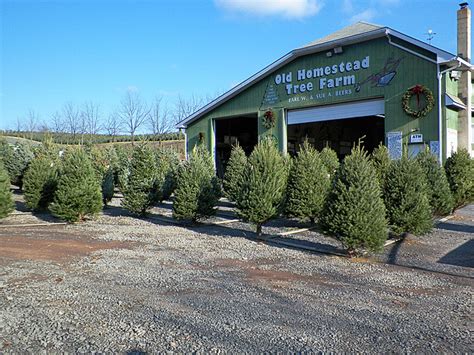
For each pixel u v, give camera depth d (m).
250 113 22.39
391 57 17.36
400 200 9.23
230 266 7.22
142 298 5.40
